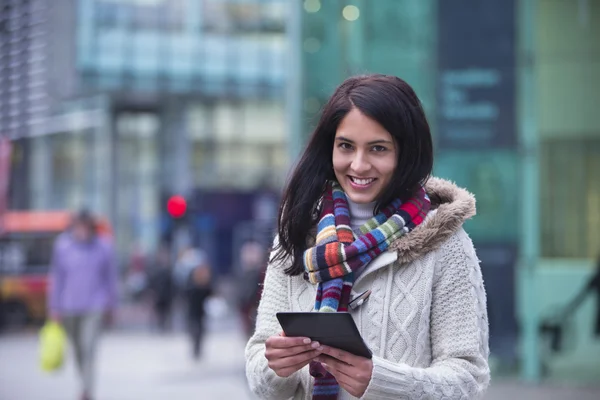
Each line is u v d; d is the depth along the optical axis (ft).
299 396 9.62
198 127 136.26
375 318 9.09
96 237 33.47
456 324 9.19
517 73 36.35
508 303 36.01
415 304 9.10
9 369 48.73
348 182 9.34
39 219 76.69
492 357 35.99
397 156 9.25
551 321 35.73
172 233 124.98
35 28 27.22
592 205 35.88
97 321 32.94
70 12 27.96
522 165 36.17
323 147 9.62
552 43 36.19
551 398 31.96
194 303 54.54
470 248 9.39
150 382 43.78
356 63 37.42
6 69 27.07
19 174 81.92
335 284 9.01
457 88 36.65
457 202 9.29
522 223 36.17
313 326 8.29
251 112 137.80
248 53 117.08
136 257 110.52
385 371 8.54
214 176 137.39
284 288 9.75
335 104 9.30
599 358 35.37
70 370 47.85
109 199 125.18
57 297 32.91
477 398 9.20
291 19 38.32
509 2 36.47
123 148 133.69
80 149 119.75
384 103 9.05
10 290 75.92
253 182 137.80
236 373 47.32
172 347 63.77
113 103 125.08
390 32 37.40
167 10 113.09
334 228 9.25
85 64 107.45
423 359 9.19
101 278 33.19
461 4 36.78
